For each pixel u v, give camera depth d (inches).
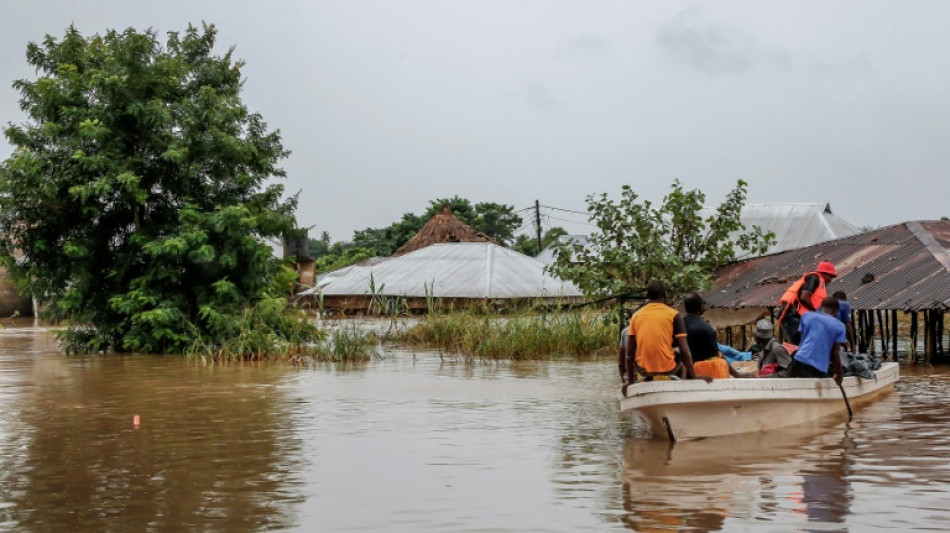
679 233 802.2
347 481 327.6
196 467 355.3
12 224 1021.8
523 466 349.4
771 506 282.2
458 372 717.3
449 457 369.4
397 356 877.2
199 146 1048.2
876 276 725.9
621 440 402.9
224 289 995.3
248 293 1044.5
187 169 1048.8
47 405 545.6
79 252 999.6
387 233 2829.7
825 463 343.0
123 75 1024.2
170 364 839.1
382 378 676.7
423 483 323.0
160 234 1054.4
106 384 663.1
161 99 1051.9
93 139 992.9
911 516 268.8
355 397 565.3
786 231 1346.0
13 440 420.2
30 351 1027.9
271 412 504.7
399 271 1766.7
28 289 1043.3
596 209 794.2
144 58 1048.8
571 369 735.7
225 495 308.7
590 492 304.8
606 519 271.3
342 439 414.6
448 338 1008.2
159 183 1074.7
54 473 346.0
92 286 1048.2
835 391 453.4
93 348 1019.9
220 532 264.4
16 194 984.3
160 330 984.9
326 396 572.7
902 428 418.3
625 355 422.0
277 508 290.8
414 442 404.8
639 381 409.7
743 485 309.9
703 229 801.6
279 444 404.2
